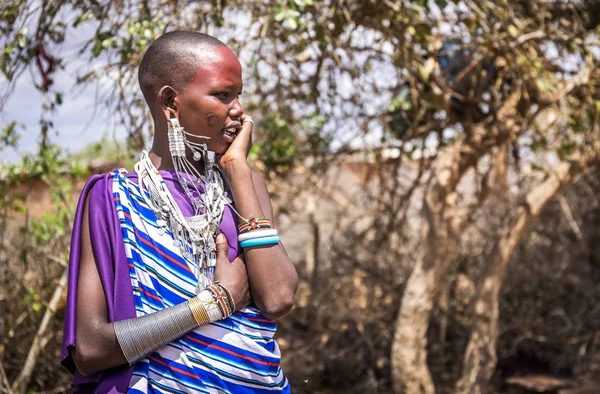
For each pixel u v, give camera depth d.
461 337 5.81
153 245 1.59
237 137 1.71
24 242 4.07
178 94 1.62
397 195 5.27
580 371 5.66
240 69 1.67
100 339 1.51
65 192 4.26
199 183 1.68
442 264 4.48
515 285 5.95
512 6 4.25
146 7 3.26
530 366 5.73
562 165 4.64
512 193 5.70
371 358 5.56
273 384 1.64
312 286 5.62
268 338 1.66
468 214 4.85
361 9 3.83
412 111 4.88
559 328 5.85
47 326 4.01
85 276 1.57
